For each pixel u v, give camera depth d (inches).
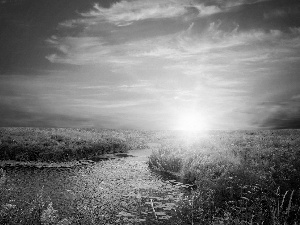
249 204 322.3
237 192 350.9
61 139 896.9
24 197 366.3
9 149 689.6
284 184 362.6
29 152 687.1
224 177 390.3
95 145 846.5
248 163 496.4
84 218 298.5
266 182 371.6
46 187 425.1
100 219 297.0
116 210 325.1
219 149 705.6
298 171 415.5
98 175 522.6
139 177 509.4
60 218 296.2
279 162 486.0
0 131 1101.1
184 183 462.6
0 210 271.6
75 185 442.6
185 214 299.3
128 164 653.9
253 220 278.7
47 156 672.4
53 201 356.2
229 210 306.8
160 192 404.8
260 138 1149.7
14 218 258.8
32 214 270.2
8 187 405.4
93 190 413.4
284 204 317.1
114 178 499.2
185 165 535.8
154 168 599.2
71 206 338.3
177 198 373.1
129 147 1010.7
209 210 305.3
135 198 373.4
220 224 260.7
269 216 285.0
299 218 279.9
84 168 592.4
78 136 1006.4
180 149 718.5
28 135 955.3
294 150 617.9
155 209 328.2
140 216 305.9
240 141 1018.1
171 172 559.5
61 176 507.2
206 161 518.9
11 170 550.3
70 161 677.3
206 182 392.5
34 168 576.7
